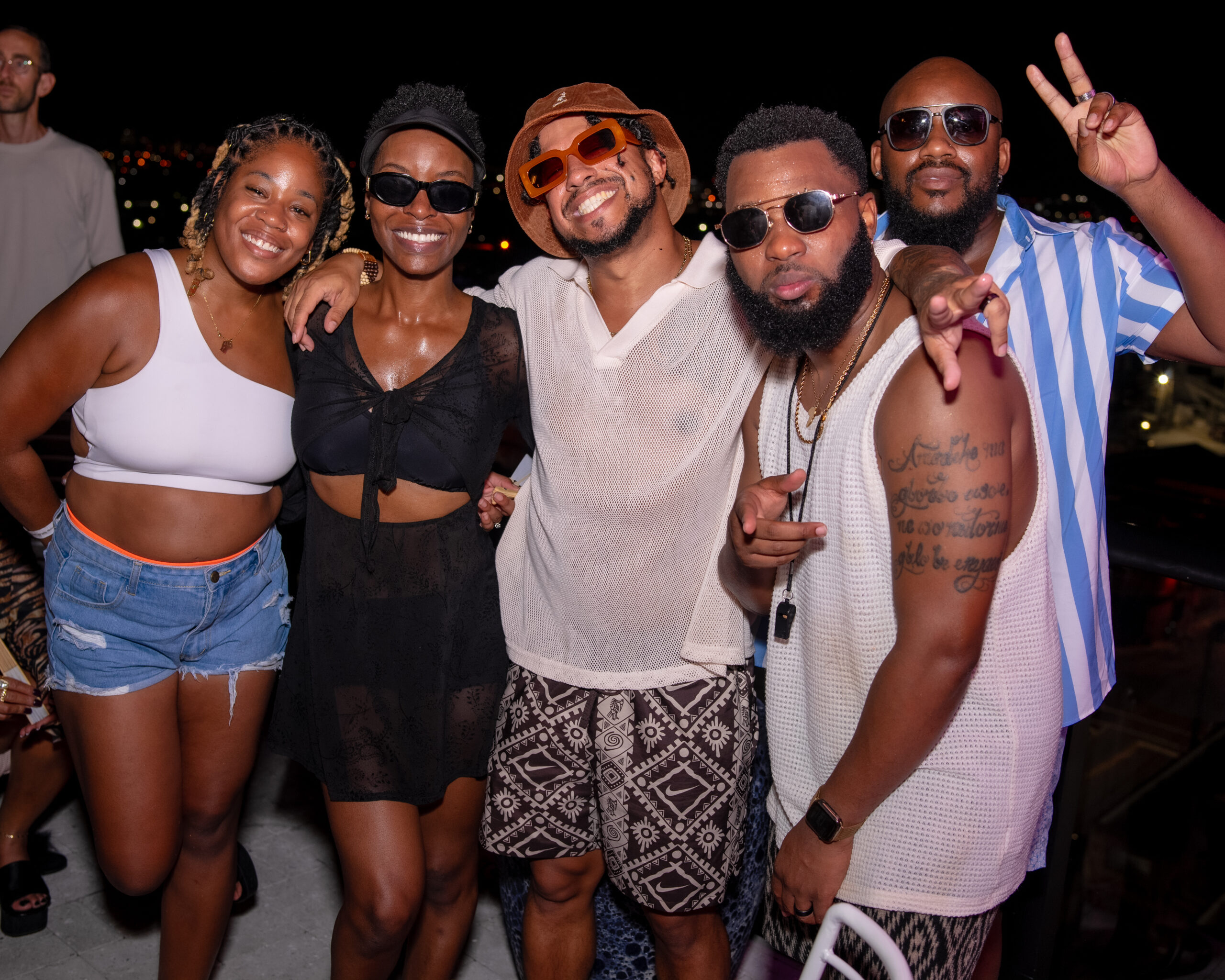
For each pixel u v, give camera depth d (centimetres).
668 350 192
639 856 202
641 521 195
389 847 208
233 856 226
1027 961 235
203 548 208
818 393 169
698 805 200
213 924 224
